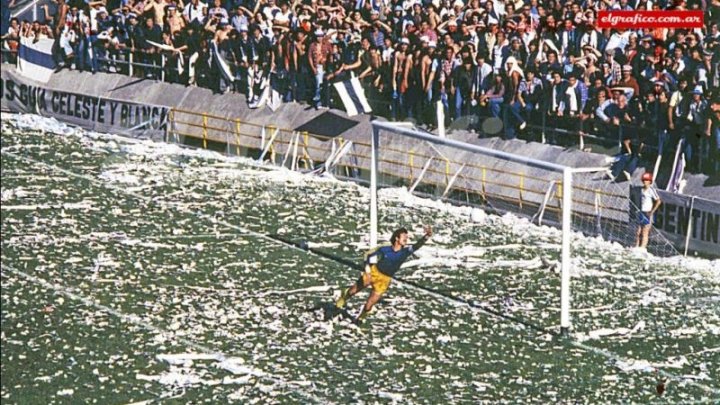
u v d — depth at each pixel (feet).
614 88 234.58
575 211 234.99
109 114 322.96
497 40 253.85
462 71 258.98
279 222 244.22
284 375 172.65
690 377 173.17
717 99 219.82
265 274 214.07
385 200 257.96
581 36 242.37
